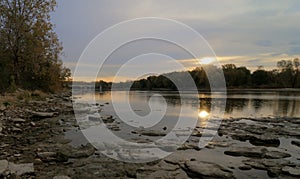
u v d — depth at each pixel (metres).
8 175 7.37
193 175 8.29
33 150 10.32
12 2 34.47
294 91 79.31
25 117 17.89
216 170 8.53
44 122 17.11
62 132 14.38
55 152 10.05
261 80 91.56
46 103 27.14
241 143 12.78
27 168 7.98
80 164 9.02
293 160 10.03
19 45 35.25
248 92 72.88
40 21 36.88
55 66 41.59
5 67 33.56
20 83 36.03
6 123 15.05
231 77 87.38
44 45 38.12
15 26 34.34
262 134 14.56
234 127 17.09
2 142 11.36
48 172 8.10
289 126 17.64
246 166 9.12
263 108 30.61
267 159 10.13
